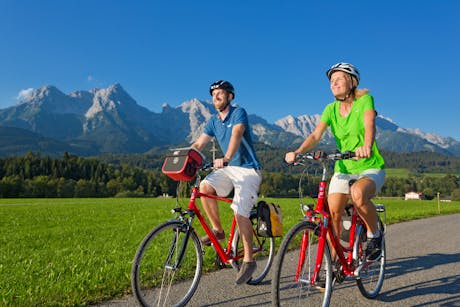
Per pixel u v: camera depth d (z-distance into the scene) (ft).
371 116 13.26
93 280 15.93
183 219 13.44
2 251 25.52
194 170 13.00
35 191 340.18
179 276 13.98
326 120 14.79
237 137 14.06
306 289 12.14
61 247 27.37
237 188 14.62
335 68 13.83
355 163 13.74
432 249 25.22
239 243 15.81
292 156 12.41
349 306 13.73
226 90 14.87
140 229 39.14
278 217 15.39
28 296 13.83
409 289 15.81
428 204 117.70
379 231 14.33
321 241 12.11
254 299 14.23
